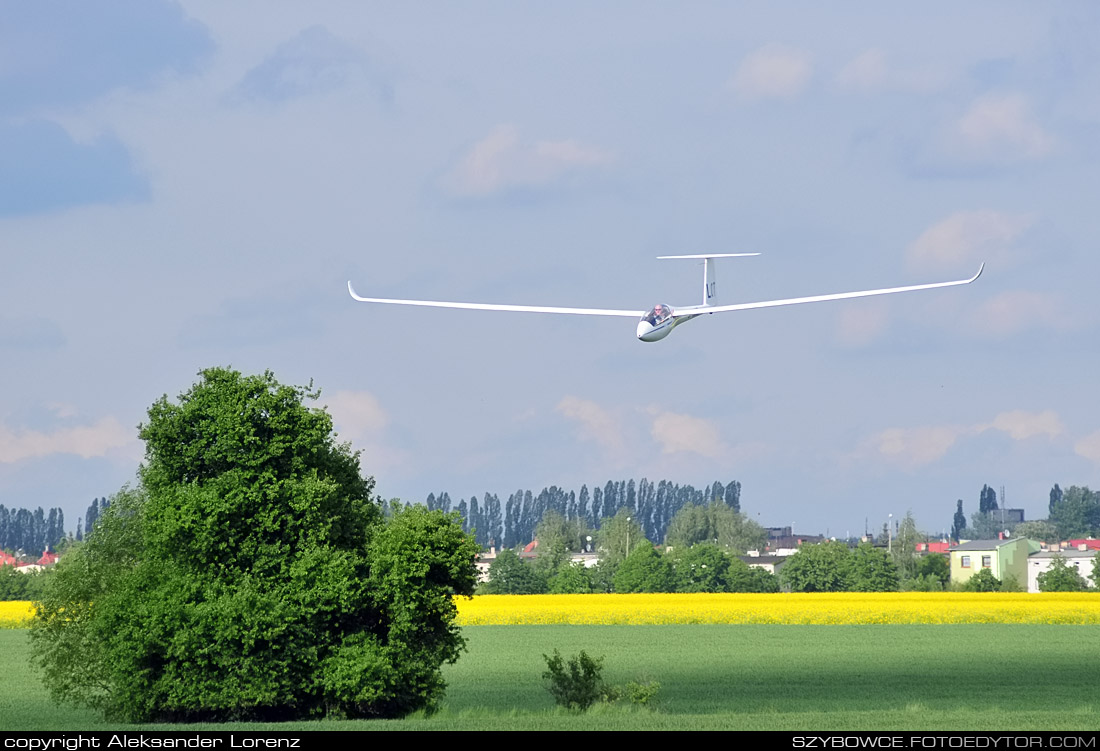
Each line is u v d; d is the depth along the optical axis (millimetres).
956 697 138625
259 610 112188
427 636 120125
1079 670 167625
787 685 151500
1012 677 159125
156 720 116312
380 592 117375
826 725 96125
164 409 120438
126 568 127812
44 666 127000
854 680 156875
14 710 132250
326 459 125250
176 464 120375
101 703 128500
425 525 118188
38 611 127312
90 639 124562
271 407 120438
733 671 169250
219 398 120625
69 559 129125
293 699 113625
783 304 165125
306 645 114438
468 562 118562
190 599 113938
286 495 118062
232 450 118312
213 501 115688
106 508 132000
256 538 117562
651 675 164000
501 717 108812
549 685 153750
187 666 112312
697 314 165500
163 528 115188
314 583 115500
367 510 127438
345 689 112812
